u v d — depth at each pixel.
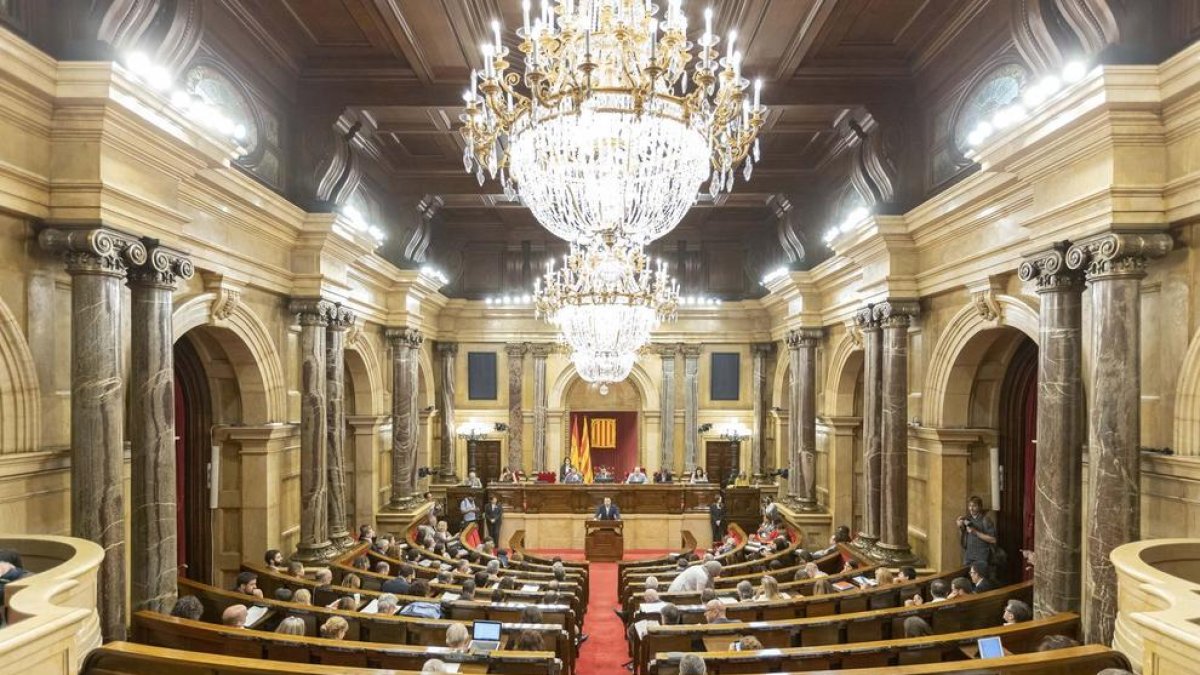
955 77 10.05
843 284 14.27
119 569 6.59
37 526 6.33
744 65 10.70
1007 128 7.26
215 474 10.56
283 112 11.01
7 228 6.07
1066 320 7.13
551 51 5.77
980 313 9.37
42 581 4.18
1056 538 7.15
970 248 9.66
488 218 20.81
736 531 16.75
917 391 11.53
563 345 21.80
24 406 6.23
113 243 6.56
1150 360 6.65
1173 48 6.23
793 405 16.73
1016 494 10.59
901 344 11.22
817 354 16.28
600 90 5.55
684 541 17.50
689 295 21.70
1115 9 6.33
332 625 6.92
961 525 10.17
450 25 9.73
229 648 6.46
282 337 11.21
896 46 10.49
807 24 9.35
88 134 6.35
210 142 7.52
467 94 6.19
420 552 12.93
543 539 19.55
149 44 7.04
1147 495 6.61
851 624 7.35
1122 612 4.98
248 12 9.40
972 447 10.75
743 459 21.97
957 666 5.15
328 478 11.88
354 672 5.12
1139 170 6.34
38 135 6.25
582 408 23.45
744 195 17.28
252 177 10.04
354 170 11.84
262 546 10.61
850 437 15.52
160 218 7.24
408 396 16.45
